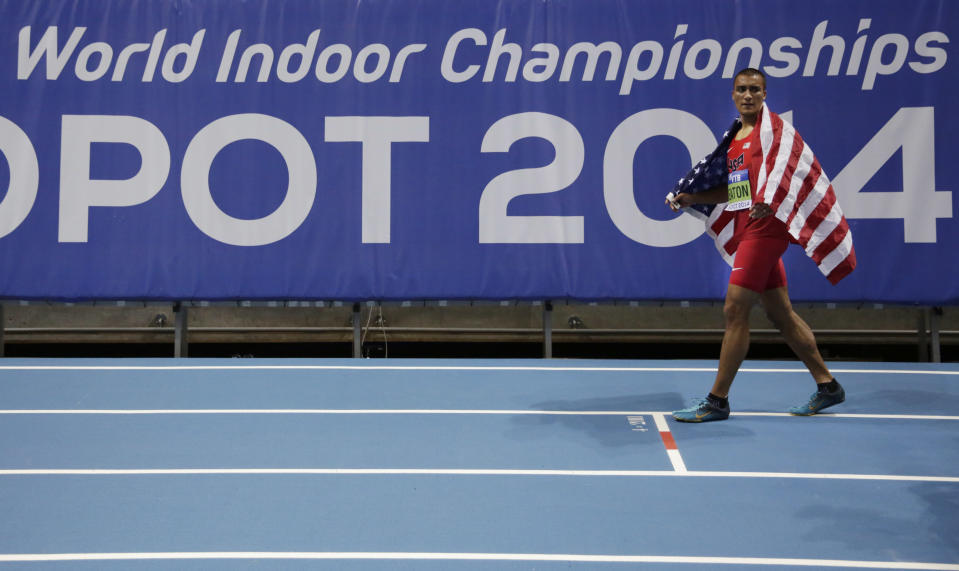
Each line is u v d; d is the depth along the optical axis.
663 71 11.11
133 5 11.16
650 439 7.19
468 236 11.14
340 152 11.18
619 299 11.08
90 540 5.08
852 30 11.01
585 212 11.11
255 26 11.19
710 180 8.00
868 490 5.91
